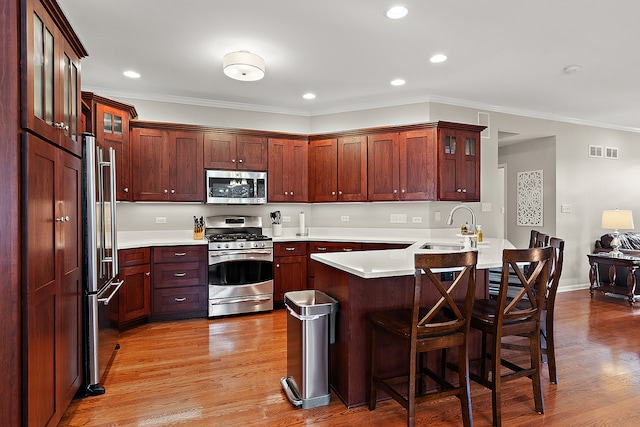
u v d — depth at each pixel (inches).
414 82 157.2
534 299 82.6
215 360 113.1
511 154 243.8
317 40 118.1
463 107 185.2
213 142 171.9
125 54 128.0
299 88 164.7
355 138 181.6
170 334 136.9
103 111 142.3
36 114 65.6
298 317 86.6
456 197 170.7
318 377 87.0
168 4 96.8
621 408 85.7
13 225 59.4
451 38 117.0
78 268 87.3
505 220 249.1
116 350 121.0
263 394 92.3
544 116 207.3
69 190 80.7
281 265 172.1
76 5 96.9
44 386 67.8
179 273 154.3
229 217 183.3
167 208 175.0
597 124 225.9
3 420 58.7
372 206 191.5
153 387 95.7
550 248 82.6
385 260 94.8
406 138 172.1
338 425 79.0
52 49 73.2
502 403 88.0
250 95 174.4
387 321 80.4
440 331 74.0
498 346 78.9
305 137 189.5
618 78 152.0
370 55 129.6
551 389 94.9
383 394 89.7
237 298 161.8
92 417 81.7
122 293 138.7
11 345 59.3
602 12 101.5
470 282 75.4
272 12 101.2
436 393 75.0
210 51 125.9
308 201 190.2
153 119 172.9
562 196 216.2
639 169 241.8
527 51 126.6
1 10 59.1
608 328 143.6
